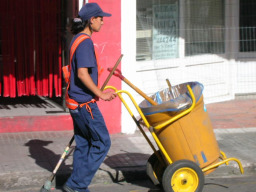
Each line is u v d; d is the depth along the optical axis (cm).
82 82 495
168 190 509
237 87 1028
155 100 564
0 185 571
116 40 758
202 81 992
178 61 963
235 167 630
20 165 614
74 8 761
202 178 516
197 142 521
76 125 531
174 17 959
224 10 1005
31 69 841
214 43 1003
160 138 525
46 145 711
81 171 521
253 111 938
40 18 829
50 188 556
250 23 1021
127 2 754
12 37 824
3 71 830
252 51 1026
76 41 501
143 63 922
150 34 937
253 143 731
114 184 596
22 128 782
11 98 918
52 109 838
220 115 903
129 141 741
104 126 518
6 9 816
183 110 509
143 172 609
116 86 768
